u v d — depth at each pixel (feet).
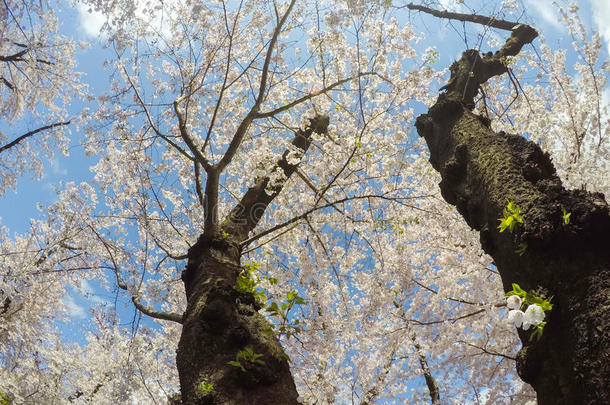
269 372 7.11
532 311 5.35
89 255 22.79
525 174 7.45
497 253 7.04
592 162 19.95
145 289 19.21
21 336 28.96
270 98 17.99
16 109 23.84
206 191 12.19
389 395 23.09
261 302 8.99
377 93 16.92
